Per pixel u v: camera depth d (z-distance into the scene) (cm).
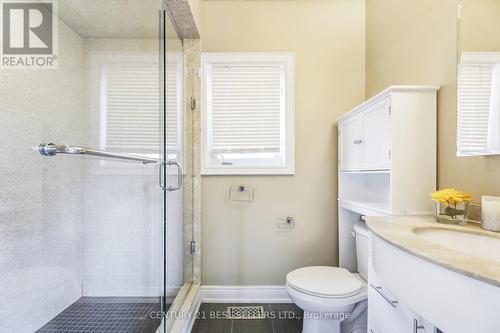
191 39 204
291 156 211
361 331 157
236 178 212
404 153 134
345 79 214
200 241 209
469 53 113
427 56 143
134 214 156
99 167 161
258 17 214
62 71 145
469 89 113
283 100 217
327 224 212
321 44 214
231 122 216
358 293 143
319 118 213
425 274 65
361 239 169
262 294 210
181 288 195
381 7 189
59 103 143
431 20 140
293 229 212
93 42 157
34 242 130
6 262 117
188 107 204
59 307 143
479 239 93
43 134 135
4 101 117
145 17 152
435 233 100
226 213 212
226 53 211
